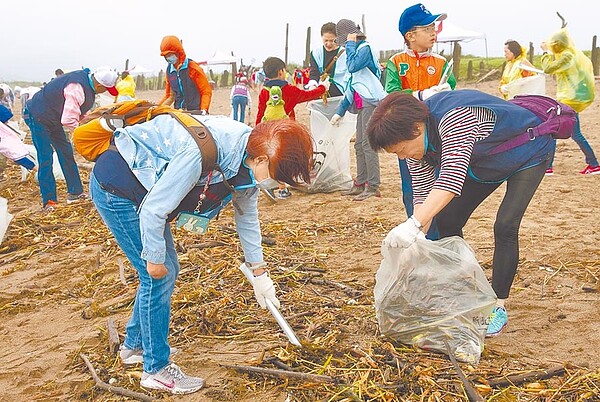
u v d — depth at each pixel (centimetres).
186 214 301
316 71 829
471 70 2616
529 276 463
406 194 514
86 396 333
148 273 307
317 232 610
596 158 893
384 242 334
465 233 586
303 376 320
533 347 356
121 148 297
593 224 597
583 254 507
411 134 322
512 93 858
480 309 335
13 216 711
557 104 366
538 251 519
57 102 713
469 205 388
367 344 353
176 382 323
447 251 338
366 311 401
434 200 317
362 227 620
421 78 536
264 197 771
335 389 312
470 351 333
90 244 610
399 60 541
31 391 346
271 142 274
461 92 346
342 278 480
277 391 317
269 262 510
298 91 751
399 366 326
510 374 319
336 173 768
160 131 292
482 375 318
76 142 310
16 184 922
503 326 376
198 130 285
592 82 803
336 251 550
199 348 370
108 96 1322
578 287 441
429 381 312
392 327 348
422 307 338
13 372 366
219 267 492
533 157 354
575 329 376
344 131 759
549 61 807
